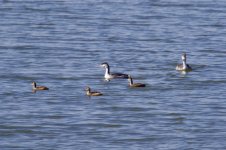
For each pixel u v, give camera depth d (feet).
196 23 288.92
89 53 236.02
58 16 297.33
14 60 225.15
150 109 183.01
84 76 209.77
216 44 252.42
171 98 191.31
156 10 316.81
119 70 217.15
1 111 180.24
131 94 193.88
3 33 262.67
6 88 197.36
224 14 309.42
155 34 266.98
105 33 266.98
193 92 196.65
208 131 169.58
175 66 222.07
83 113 179.73
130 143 162.71
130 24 284.61
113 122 174.40
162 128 171.32
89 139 164.66
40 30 269.85
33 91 194.70
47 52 235.61
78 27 276.82
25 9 310.86
